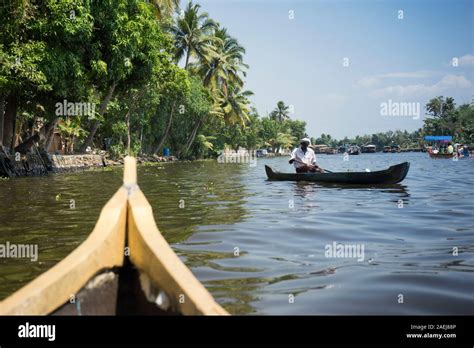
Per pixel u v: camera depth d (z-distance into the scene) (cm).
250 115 6969
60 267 253
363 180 1235
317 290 366
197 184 1315
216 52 4478
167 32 3872
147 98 3073
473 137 7562
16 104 1802
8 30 1524
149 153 3950
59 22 1564
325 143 14575
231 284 378
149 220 283
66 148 2873
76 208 797
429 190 1099
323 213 738
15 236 563
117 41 1886
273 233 579
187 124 4450
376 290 367
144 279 269
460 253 483
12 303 228
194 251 485
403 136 12719
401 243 531
